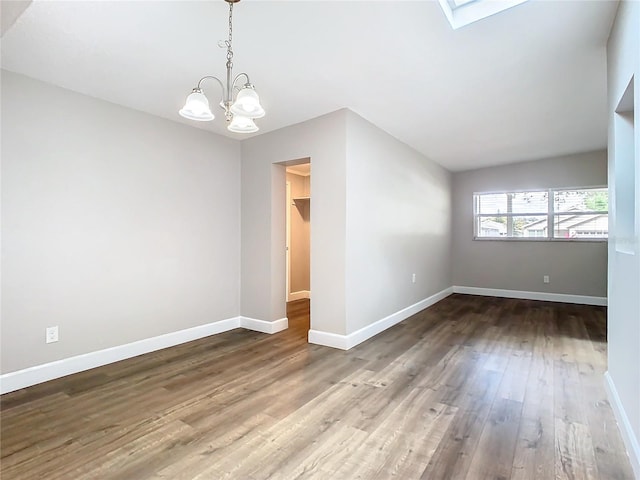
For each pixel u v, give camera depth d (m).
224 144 4.04
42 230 2.63
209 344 3.56
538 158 5.77
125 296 3.14
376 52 2.40
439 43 2.31
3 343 2.45
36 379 2.60
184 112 2.00
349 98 3.15
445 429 2.01
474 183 6.54
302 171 5.91
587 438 1.91
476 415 2.17
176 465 1.69
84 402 2.33
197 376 2.76
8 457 1.75
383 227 4.11
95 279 2.94
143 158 3.27
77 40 2.16
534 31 2.20
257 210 4.06
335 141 3.44
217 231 3.96
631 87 1.81
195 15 1.96
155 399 2.37
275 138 3.89
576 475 1.62
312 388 2.55
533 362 3.07
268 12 1.96
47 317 2.66
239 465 1.69
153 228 3.35
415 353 3.30
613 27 2.11
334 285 3.47
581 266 5.67
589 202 5.61
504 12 2.03
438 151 5.11
